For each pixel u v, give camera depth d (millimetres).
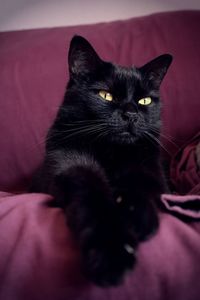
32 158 411
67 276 178
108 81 290
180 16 441
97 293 174
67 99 303
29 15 511
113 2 507
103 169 262
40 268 184
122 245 164
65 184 218
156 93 316
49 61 422
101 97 286
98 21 514
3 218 214
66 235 195
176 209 214
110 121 276
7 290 182
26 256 189
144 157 283
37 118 411
